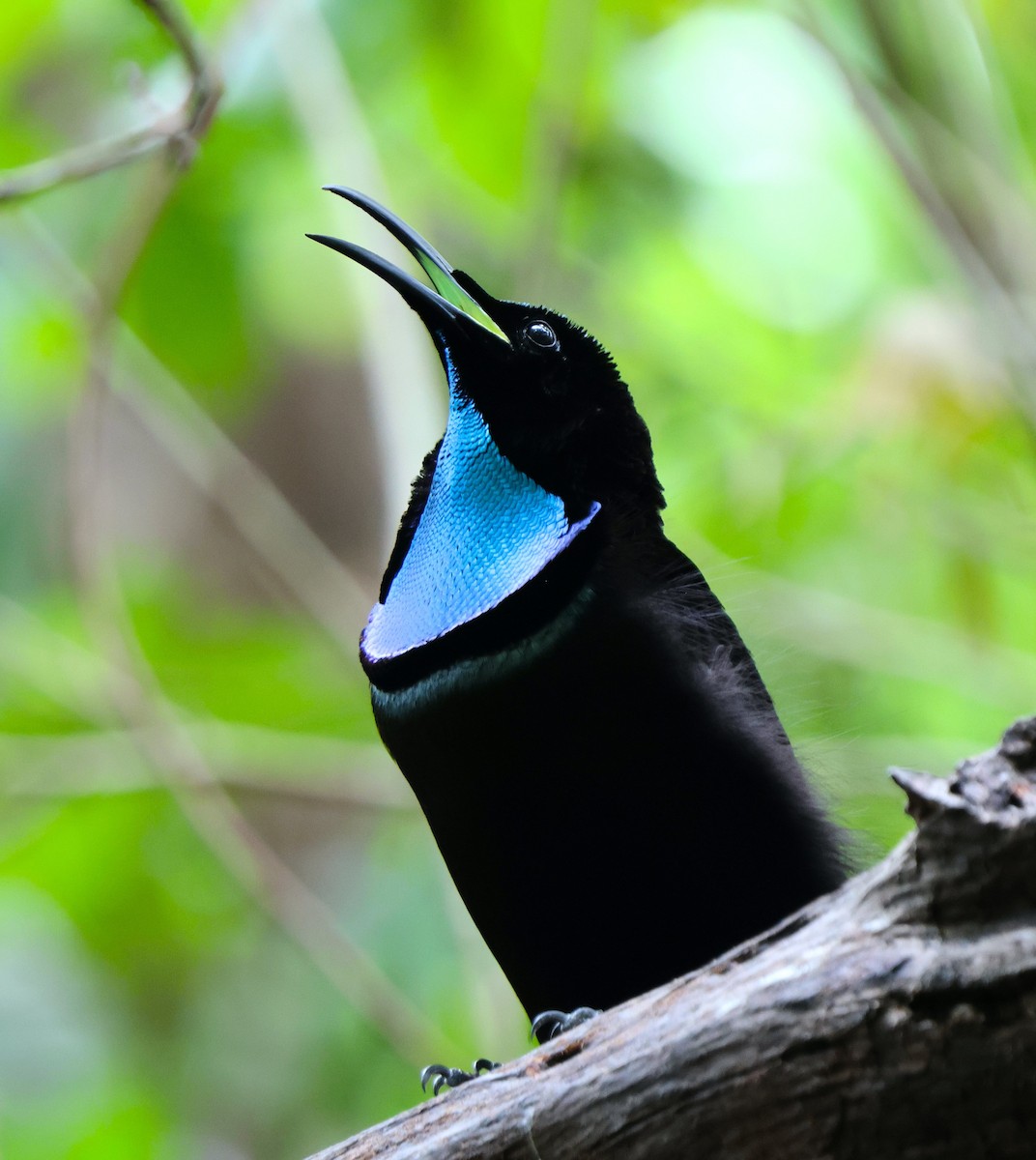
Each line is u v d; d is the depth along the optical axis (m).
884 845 7.68
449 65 11.44
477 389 7.28
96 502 9.94
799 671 9.06
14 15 10.96
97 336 9.67
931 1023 4.66
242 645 11.91
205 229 11.38
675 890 6.69
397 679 6.57
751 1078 4.88
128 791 11.13
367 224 11.10
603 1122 5.08
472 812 6.59
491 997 10.31
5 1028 12.34
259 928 12.42
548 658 6.36
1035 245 10.51
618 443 7.29
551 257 11.26
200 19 10.96
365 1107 12.48
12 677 11.26
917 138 10.50
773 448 11.52
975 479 11.72
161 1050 12.45
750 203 13.06
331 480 15.84
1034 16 11.90
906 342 11.24
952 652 10.95
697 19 12.82
